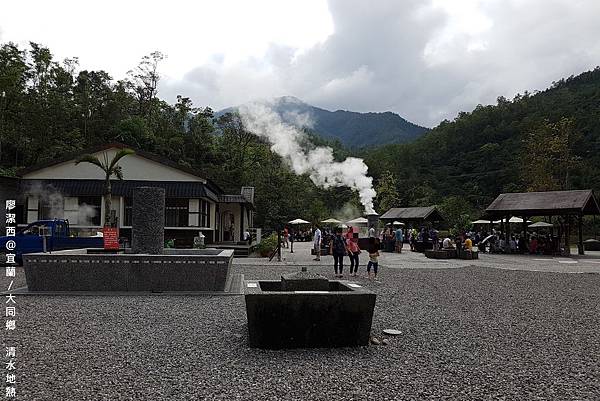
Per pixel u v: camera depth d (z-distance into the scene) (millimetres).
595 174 62781
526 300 11102
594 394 4766
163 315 8820
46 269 11578
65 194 27875
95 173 28953
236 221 38344
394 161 93562
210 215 32312
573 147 70688
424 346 6715
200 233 26250
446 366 5719
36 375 5223
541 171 54250
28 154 43312
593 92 87438
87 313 8969
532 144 56375
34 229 19828
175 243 28000
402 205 75812
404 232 47719
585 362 5922
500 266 21125
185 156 53312
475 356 6188
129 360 5840
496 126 95500
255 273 16359
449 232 44375
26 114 43031
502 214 33688
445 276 16516
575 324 8312
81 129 50312
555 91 105250
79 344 6609
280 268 18359
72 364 5652
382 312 9383
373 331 7652
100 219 28266
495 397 4668
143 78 60938
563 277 16453
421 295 11797
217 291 11742
